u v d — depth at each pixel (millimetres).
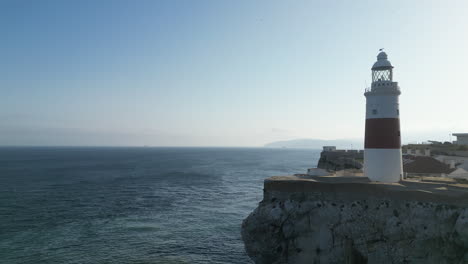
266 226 32562
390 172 36281
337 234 31250
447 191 29719
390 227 29812
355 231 30797
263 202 34688
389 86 36406
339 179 36469
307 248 31906
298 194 33656
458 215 28016
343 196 32469
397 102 37000
